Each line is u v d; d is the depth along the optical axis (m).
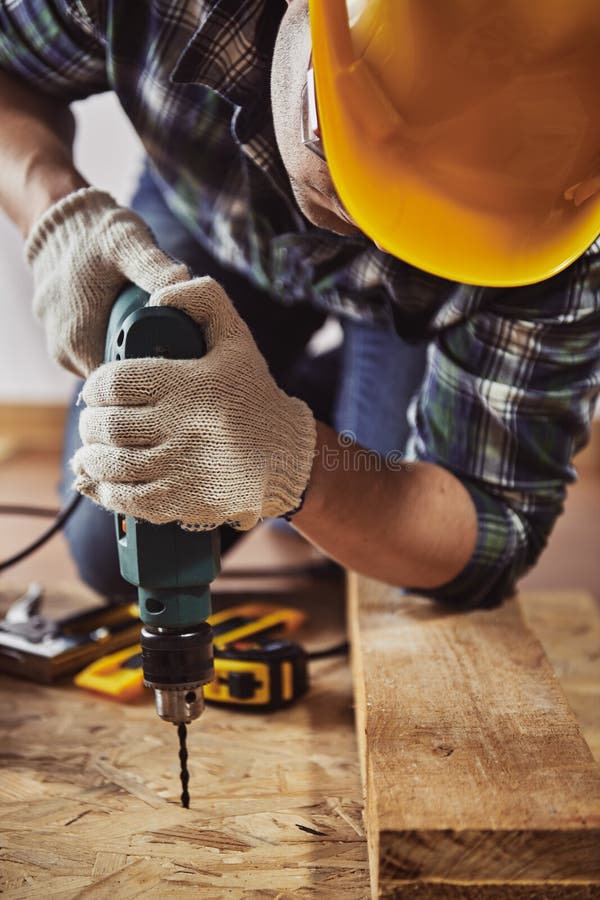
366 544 1.09
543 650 1.12
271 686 1.20
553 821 0.78
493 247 0.85
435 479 1.15
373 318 1.41
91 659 1.34
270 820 0.98
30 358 2.98
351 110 0.79
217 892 0.87
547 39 0.77
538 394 1.13
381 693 1.01
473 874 0.78
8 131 1.19
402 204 0.82
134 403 0.83
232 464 0.84
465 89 0.79
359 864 0.91
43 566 2.04
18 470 2.78
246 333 0.89
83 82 1.27
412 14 0.77
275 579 1.82
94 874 0.89
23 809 1.00
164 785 1.05
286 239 1.25
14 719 1.20
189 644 0.89
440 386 1.21
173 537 0.86
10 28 1.20
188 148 1.29
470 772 0.86
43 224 1.03
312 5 0.77
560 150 0.81
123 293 0.96
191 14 1.08
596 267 1.06
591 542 2.39
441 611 1.23
